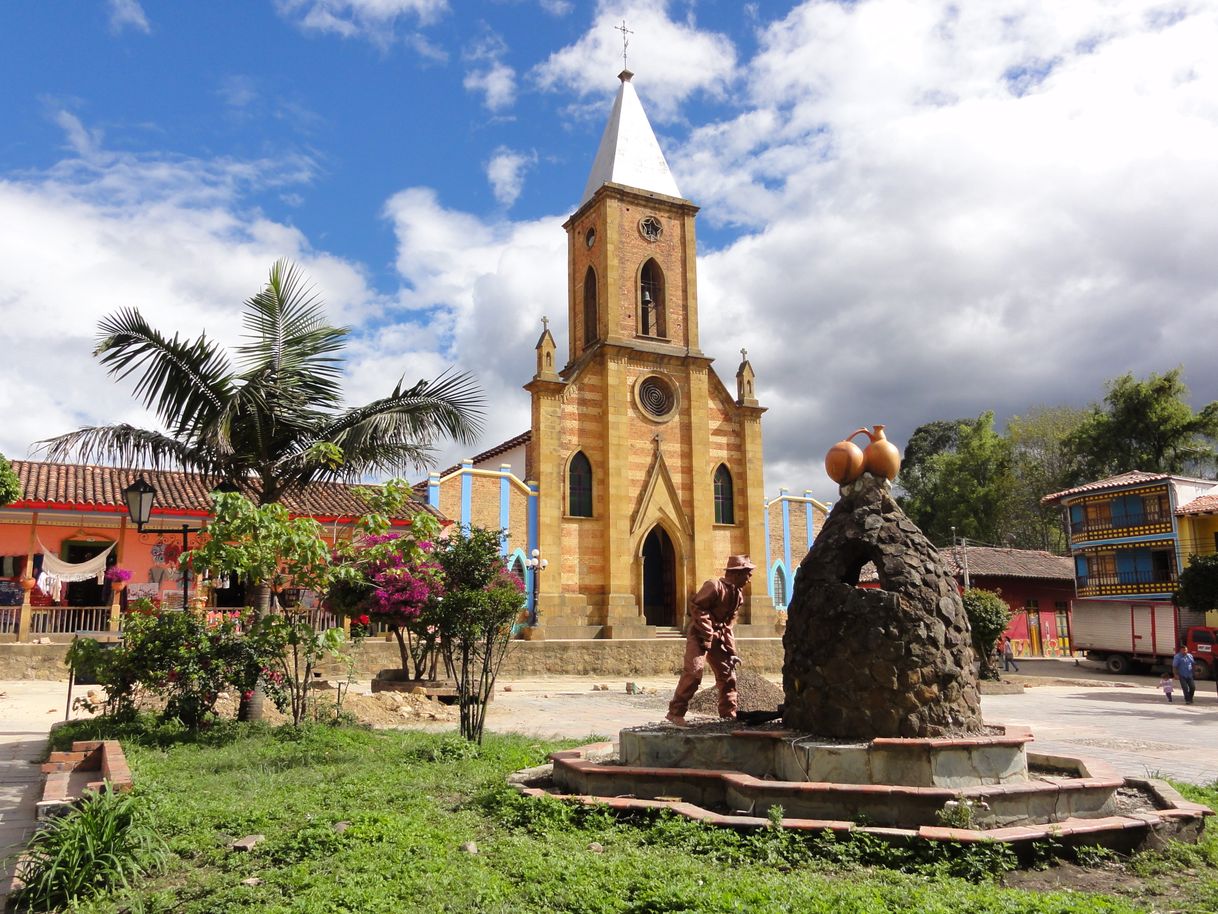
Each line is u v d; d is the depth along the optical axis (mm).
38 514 25625
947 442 75250
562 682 29172
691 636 10016
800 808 7422
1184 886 6250
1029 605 53188
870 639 8039
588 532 35281
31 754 12281
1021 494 66500
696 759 8789
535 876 6008
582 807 7816
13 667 22531
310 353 15539
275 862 6516
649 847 6789
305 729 13016
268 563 12555
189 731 12938
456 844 6938
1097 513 46938
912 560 8320
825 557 8711
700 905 5258
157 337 14000
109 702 13859
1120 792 8641
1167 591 42812
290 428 15188
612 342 36469
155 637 13133
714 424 39219
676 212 39938
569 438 35688
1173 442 54188
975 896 5543
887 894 5590
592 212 39656
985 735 8023
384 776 9773
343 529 27234
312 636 13406
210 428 14305
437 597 13305
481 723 12875
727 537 38406
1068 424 66375
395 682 20891
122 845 6312
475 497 33219
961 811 6914
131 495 14906
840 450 9070
